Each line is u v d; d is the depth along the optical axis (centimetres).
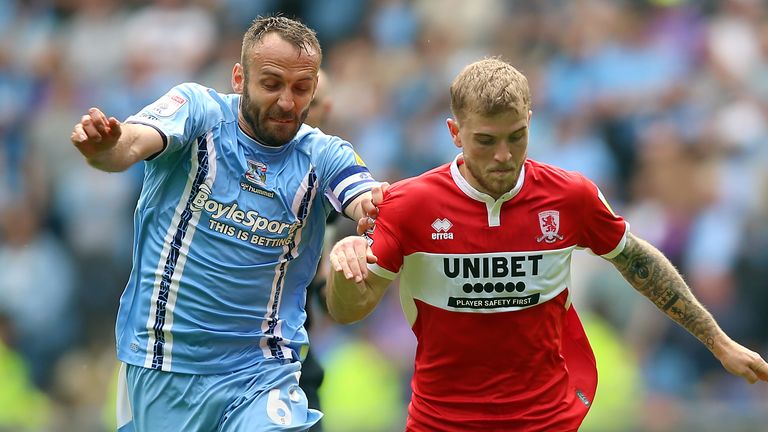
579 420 2106
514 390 2072
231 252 2105
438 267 2056
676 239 4478
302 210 2134
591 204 2072
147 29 5822
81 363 4734
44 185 5372
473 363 2073
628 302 4181
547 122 5081
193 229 2098
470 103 1942
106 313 4981
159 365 2130
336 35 5862
